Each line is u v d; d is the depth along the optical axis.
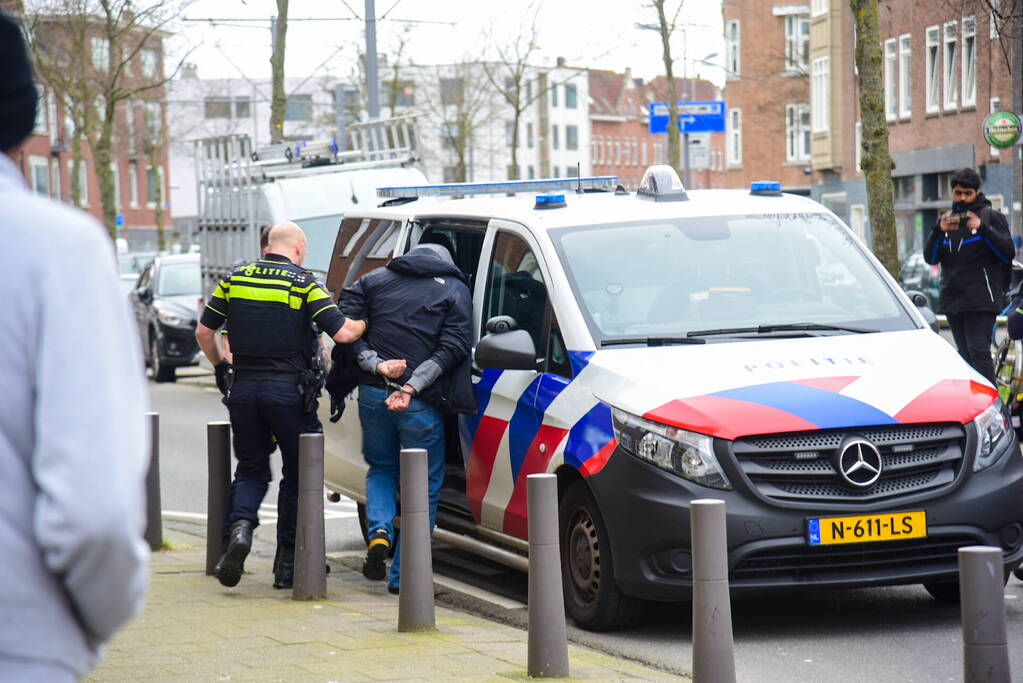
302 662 6.56
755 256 8.34
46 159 77.50
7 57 2.57
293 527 8.77
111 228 35.28
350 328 8.37
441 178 98.62
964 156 42.62
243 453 8.58
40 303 2.39
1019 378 8.70
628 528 7.11
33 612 2.41
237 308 8.47
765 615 7.82
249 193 21.95
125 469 2.39
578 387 7.63
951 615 7.68
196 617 7.77
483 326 8.64
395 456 8.70
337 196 21.19
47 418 2.37
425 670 6.34
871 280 8.38
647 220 8.48
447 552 10.35
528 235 8.44
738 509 6.91
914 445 7.14
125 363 2.44
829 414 7.04
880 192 15.81
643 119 152.38
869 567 7.10
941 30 43.97
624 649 7.14
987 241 12.79
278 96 27.66
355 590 8.77
